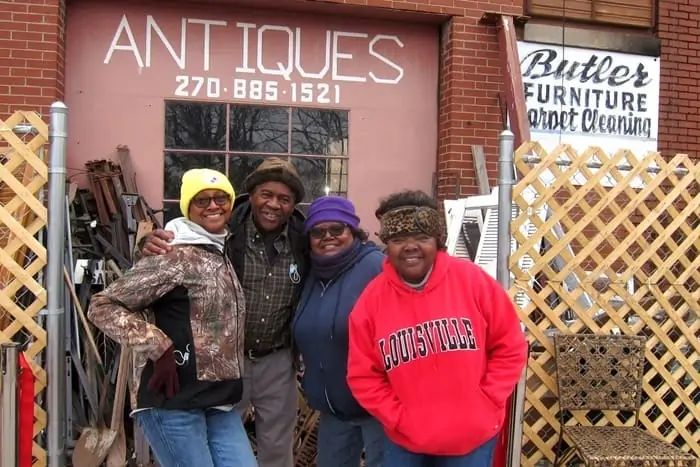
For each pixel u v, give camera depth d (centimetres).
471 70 579
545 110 595
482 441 253
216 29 561
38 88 504
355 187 590
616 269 451
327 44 582
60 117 331
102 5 541
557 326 389
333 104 584
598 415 413
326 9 566
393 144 596
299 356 327
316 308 293
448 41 584
